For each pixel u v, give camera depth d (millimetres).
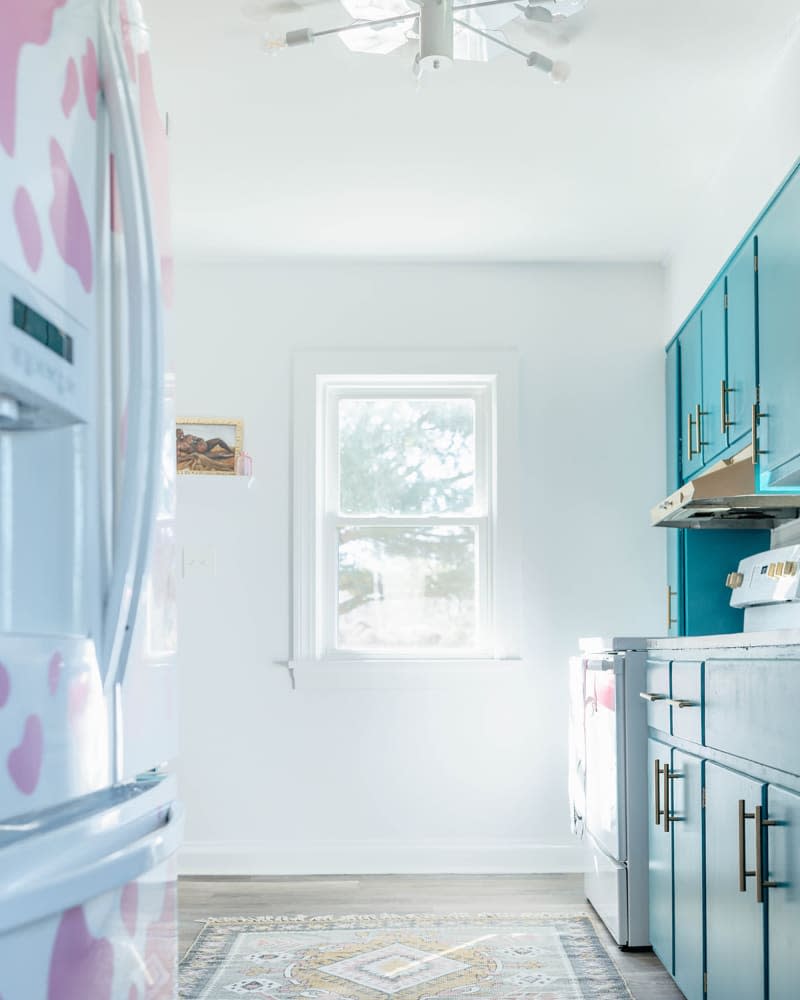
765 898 2012
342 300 4633
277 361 4605
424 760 4469
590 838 3758
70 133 1003
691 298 4137
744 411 3346
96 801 1025
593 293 4637
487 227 4250
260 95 3188
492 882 4227
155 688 1256
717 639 2430
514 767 4465
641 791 3289
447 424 4672
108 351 1091
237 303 4629
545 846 4434
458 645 4570
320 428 4617
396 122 3365
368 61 2988
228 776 4465
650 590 4523
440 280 4641
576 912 3732
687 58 2992
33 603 919
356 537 4613
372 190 3893
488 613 4578
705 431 3873
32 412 926
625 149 3561
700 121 3363
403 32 2793
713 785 2430
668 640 2961
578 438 4582
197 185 3836
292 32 2564
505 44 2639
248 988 2928
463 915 3697
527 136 3465
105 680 1062
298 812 4453
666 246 4449
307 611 4488
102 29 1104
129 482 1093
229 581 4520
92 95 1069
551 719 4480
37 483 933
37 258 914
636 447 4582
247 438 4574
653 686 3191
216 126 3387
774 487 3115
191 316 4613
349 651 4551
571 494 4562
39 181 925
